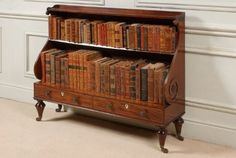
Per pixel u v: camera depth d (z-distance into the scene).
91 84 2.81
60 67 2.93
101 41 2.79
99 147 2.64
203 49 2.65
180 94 2.68
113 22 2.80
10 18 3.51
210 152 2.58
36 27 3.39
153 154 2.54
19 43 3.51
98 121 3.13
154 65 2.63
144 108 2.54
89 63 2.79
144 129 2.97
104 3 3.01
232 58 2.57
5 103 3.54
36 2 3.35
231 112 2.63
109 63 2.74
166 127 2.69
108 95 2.73
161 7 2.77
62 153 2.55
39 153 2.54
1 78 3.66
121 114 2.65
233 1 2.52
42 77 3.06
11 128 2.95
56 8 3.02
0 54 3.64
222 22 2.58
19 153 2.54
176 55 2.53
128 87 2.65
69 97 2.87
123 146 2.66
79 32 2.87
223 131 2.68
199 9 2.62
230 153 2.57
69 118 3.18
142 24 2.71
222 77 2.63
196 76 2.72
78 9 2.94
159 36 2.55
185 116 2.81
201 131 2.76
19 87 3.59
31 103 3.55
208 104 2.69
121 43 2.70
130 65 2.64
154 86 2.55
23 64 3.53
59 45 3.19
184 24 2.64
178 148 2.63
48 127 2.98
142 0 2.83
